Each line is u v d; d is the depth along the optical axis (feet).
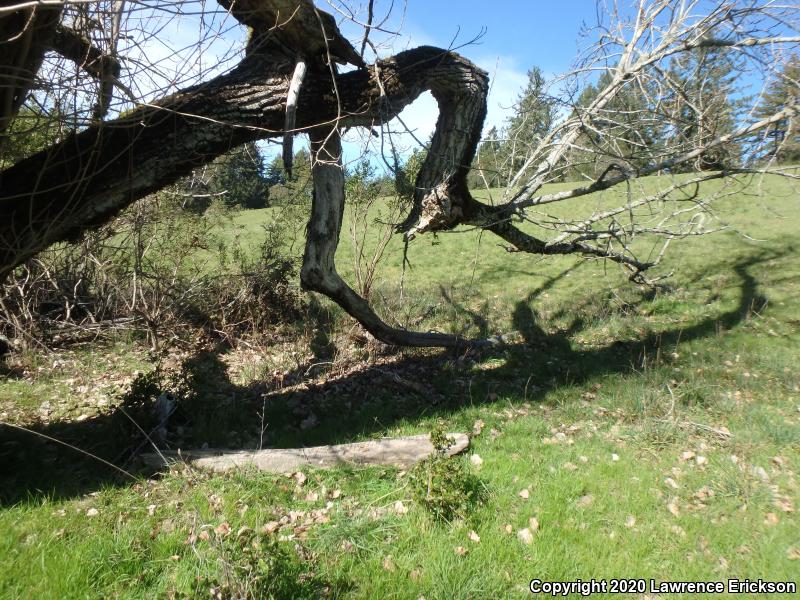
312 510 13.82
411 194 22.26
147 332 29.48
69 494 14.35
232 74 15.44
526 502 14.23
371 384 23.88
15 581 10.85
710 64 21.12
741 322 30.32
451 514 13.33
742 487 14.88
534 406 21.42
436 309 35.17
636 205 24.57
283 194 37.68
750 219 50.39
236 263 36.55
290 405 21.36
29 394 22.18
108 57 11.89
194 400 20.35
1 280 14.42
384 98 17.26
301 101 16.14
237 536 12.05
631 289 36.96
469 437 18.04
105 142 13.73
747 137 20.62
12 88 11.69
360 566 11.53
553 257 46.55
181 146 14.44
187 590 10.54
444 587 10.86
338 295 21.25
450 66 18.95
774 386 22.66
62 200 13.73
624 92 23.12
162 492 14.49
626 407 20.67
